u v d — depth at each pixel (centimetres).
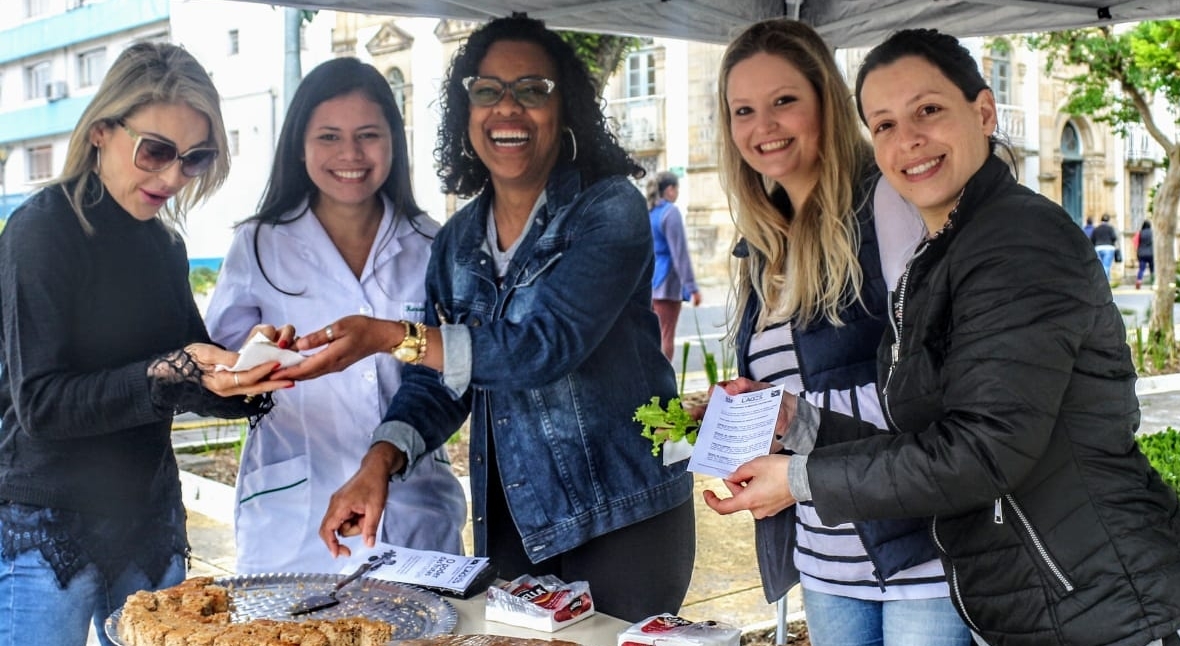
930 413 199
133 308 252
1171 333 1331
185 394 230
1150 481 193
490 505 286
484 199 289
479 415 281
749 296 271
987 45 1430
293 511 292
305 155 294
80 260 240
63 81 2623
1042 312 176
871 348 244
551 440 271
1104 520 185
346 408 293
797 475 188
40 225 234
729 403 221
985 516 192
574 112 277
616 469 273
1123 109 1416
